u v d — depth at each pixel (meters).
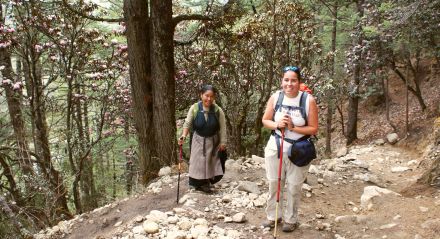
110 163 18.55
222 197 5.71
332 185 6.80
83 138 11.72
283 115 4.16
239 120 11.95
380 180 7.49
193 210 5.23
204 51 11.76
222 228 4.69
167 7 8.27
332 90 12.71
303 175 4.36
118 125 12.80
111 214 6.14
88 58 10.85
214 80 11.80
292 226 4.55
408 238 4.20
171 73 8.49
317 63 12.30
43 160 10.17
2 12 10.08
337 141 15.85
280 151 4.25
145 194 6.53
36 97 10.05
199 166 5.87
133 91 8.55
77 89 11.45
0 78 10.08
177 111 12.41
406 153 10.45
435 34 9.42
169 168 8.00
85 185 12.89
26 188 9.81
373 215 4.86
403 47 10.24
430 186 6.16
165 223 4.83
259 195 5.82
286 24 10.93
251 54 11.77
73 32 9.80
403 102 15.11
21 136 10.48
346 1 12.88
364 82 12.55
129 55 8.44
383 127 13.66
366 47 10.76
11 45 9.18
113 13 13.25
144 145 8.59
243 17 11.58
